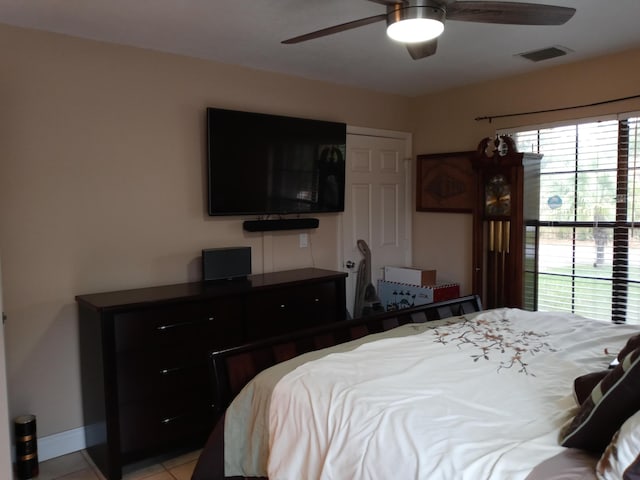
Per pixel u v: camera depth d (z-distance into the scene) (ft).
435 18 6.10
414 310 8.66
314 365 6.09
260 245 11.85
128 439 8.41
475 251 12.63
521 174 11.48
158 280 10.24
